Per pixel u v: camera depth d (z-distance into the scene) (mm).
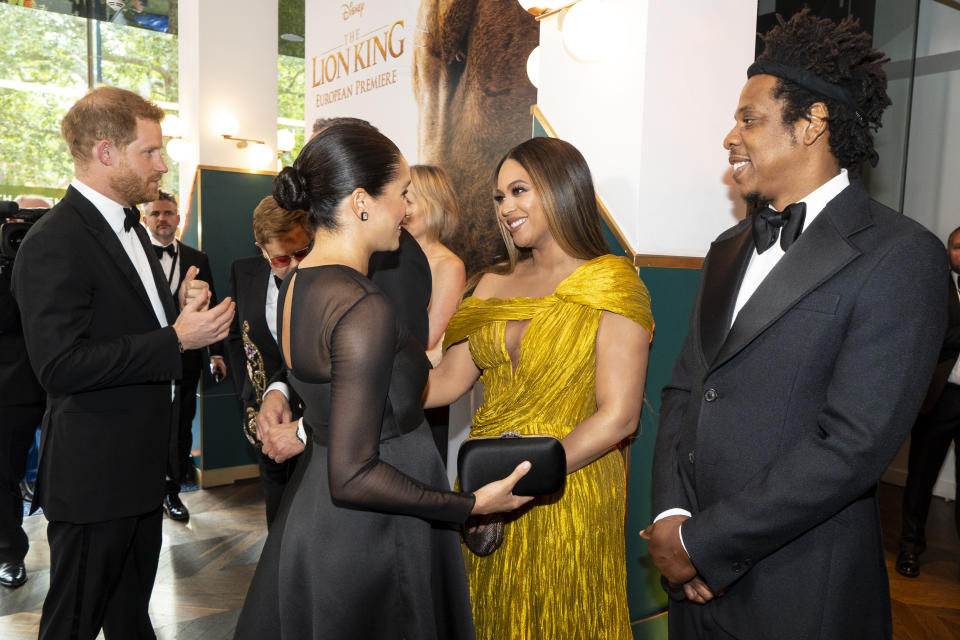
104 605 1827
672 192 2262
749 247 1306
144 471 1821
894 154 4055
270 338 2322
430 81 3604
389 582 1227
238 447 4773
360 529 1210
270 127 5234
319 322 1130
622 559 1688
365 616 1209
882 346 1020
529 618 1572
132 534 1844
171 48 6336
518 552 1587
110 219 1857
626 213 2232
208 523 3936
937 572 3229
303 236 2197
